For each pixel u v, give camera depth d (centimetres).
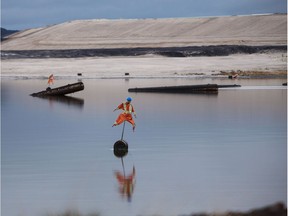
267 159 5250
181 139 6550
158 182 4366
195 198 3822
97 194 4000
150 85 17075
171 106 10631
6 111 10069
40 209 3609
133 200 3806
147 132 7175
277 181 4297
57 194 4022
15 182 4438
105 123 8156
